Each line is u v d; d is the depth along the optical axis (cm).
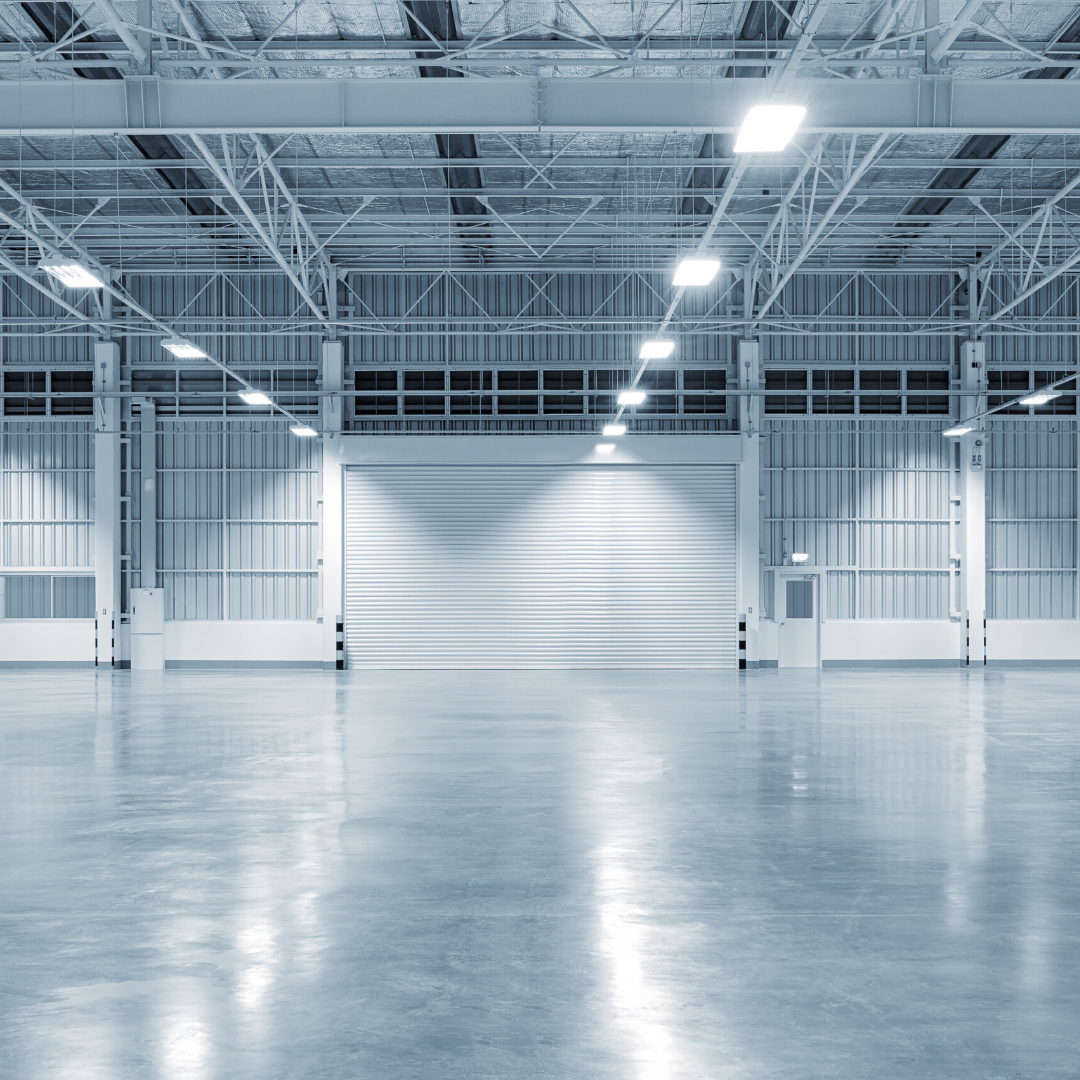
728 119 1555
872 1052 463
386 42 1944
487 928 638
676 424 3309
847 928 641
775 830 914
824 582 3331
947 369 3325
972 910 679
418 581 3253
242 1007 515
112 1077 441
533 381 3288
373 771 1234
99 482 3266
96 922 655
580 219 2598
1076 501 3359
